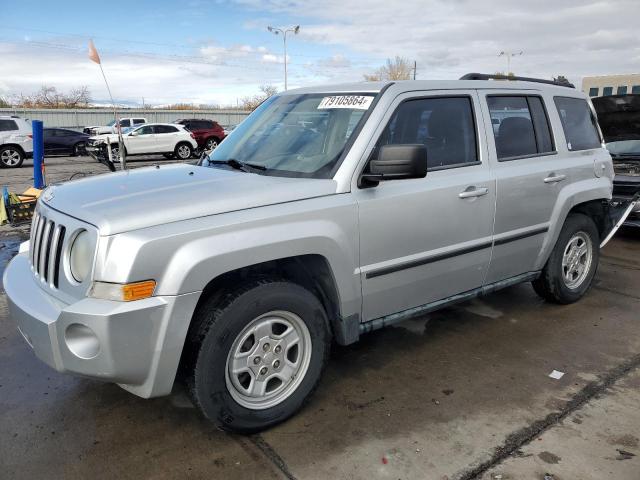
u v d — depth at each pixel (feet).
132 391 8.52
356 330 10.49
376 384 11.25
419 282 11.30
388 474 8.42
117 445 9.20
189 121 84.38
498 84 13.12
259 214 8.84
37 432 9.57
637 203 22.06
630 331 13.99
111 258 7.79
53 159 76.64
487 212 12.24
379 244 10.34
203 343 8.44
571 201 14.35
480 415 10.05
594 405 10.37
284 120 11.97
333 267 9.69
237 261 8.50
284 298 9.12
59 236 8.77
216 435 9.49
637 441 9.22
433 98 11.57
